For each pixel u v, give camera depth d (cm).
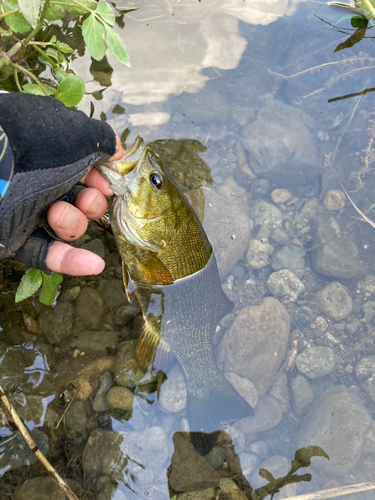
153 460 41
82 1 43
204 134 57
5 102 28
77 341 43
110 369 42
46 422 39
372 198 58
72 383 41
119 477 39
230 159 57
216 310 46
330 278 55
